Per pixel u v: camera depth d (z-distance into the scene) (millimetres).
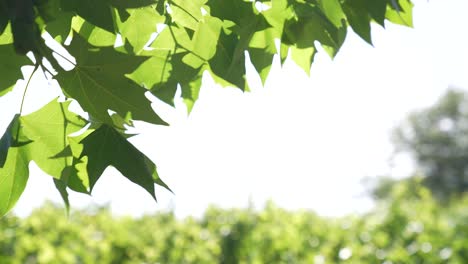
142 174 1876
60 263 4930
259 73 2045
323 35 1996
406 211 6086
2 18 1663
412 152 41688
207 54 1982
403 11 2004
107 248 5453
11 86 1847
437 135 41188
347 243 5570
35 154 1905
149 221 6449
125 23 1964
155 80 1979
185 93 2102
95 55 1765
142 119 1831
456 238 5906
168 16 1965
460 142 41125
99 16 1736
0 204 1941
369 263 5504
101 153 1865
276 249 5676
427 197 6793
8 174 1917
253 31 1957
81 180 1935
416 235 5766
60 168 1918
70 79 1777
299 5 1956
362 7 1980
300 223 6207
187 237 5836
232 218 6164
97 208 6445
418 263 5551
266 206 6316
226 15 1913
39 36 1688
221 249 6012
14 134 1855
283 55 2014
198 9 1949
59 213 6188
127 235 5734
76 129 1898
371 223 5867
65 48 1752
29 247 4949
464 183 39969
